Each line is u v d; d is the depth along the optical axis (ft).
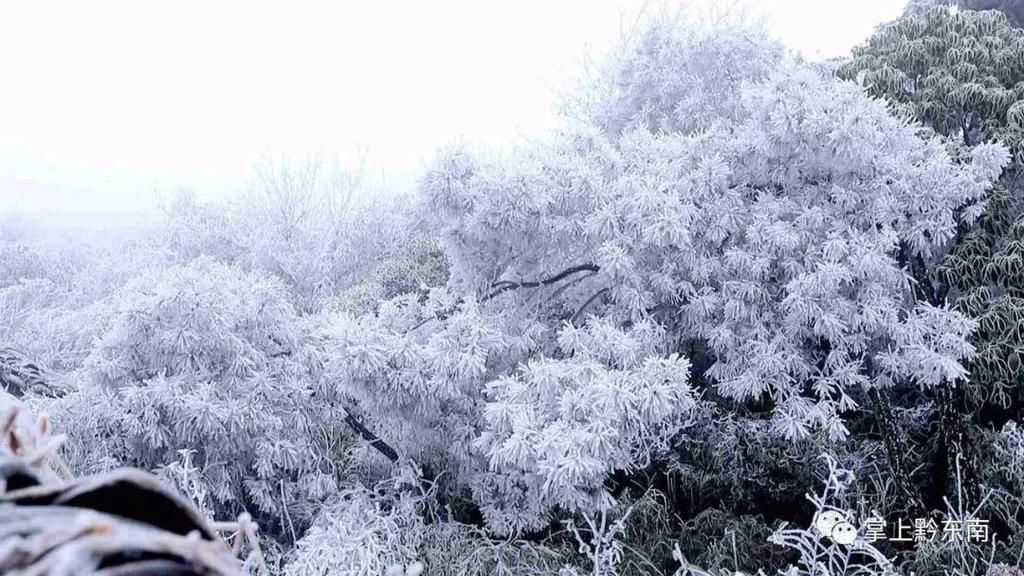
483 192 20.57
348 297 39.09
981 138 25.89
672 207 19.90
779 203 21.31
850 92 20.42
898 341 20.08
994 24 29.04
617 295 21.39
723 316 21.76
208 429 17.99
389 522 18.63
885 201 20.53
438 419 20.77
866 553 17.26
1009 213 23.73
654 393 17.47
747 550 19.86
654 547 19.89
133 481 2.22
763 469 21.35
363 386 19.19
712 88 29.55
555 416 18.34
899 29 29.96
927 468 21.88
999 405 23.68
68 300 45.78
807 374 20.88
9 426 2.91
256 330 20.51
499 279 23.52
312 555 16.94
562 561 19.16
